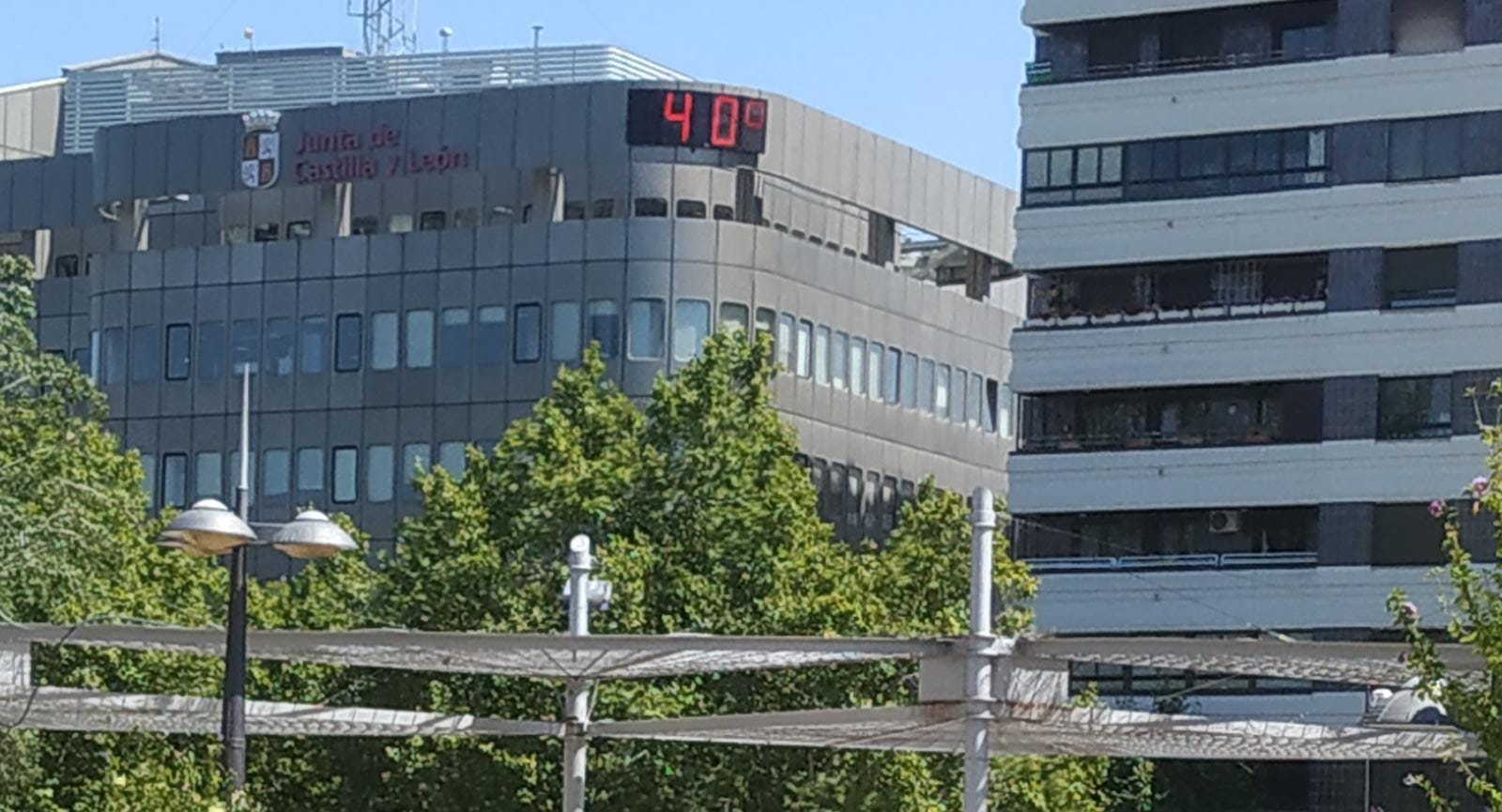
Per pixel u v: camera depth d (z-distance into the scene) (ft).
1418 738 140.87
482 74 402.31
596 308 325.42
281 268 340.39
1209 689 281.33
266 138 344.49
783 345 331.77
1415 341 274.77
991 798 207.10
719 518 213.46
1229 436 284.61
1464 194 273.33
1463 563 106.73
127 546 206.28
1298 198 279.28
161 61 447.01
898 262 367.04
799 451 333.42
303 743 211.82
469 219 337.72
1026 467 290.76
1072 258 288.10
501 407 327.88
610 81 330.75
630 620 205.36
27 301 207.21
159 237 356.59
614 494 216.13
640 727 149.69
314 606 225.15
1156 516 287.69
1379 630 275.18
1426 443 273.75
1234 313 282.36
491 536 216.13
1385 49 277.23
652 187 329.93
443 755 202.69
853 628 205.57
